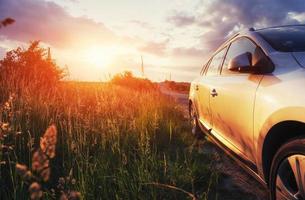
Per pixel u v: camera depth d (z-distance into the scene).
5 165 3.35
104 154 3.82
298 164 2.28
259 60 3.16
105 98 5.40
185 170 3.84
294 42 3.17
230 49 4.63
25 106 4.53
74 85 7.19
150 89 10.94
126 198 3.05
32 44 7.82
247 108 3.12
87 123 4.07
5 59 7.49
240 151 3.49
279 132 2.58
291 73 2.62
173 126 6.44
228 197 3.50
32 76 7.10
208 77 5.46
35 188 0.64
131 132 4.86
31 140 3.03
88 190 3.01
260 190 3.68
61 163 3.81
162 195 3.27
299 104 2.21
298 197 2.29
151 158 3.81
